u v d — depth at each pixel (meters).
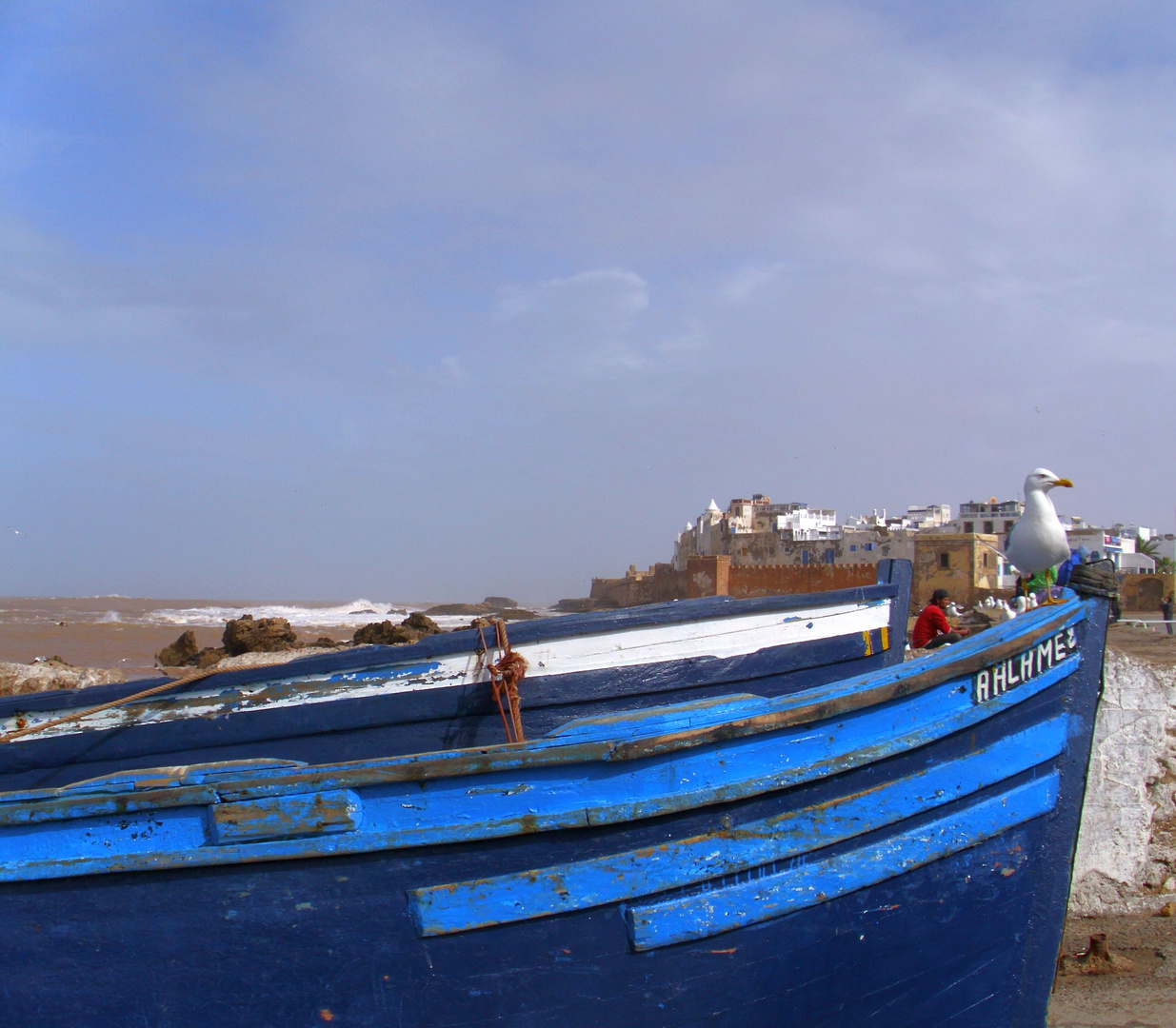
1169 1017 6.14
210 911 5.10
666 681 7.30
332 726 6.89
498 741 6.99
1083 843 7.95
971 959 5.39
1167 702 7.97
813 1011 5.25
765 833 5.18
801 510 78.81
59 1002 5.14
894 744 5.28
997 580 58.78
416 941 5.07
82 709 7.12
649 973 5.12
